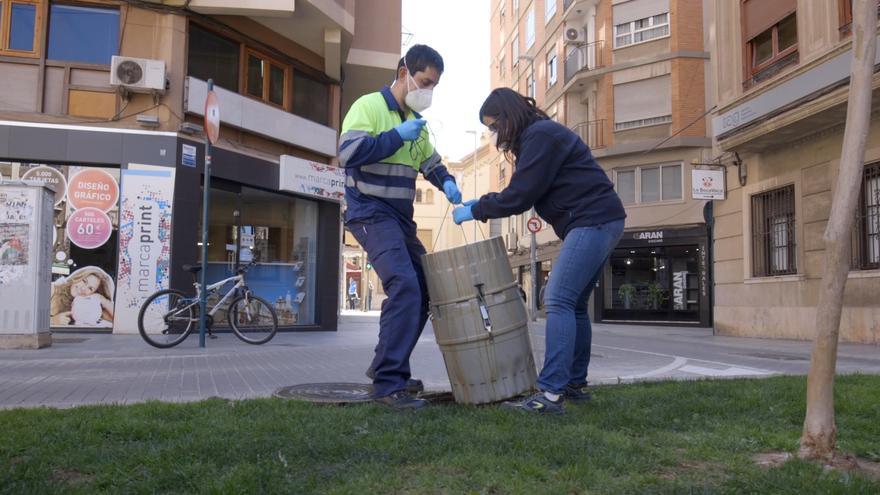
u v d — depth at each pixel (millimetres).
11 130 11211
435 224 52031
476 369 4059
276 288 14344
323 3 13516
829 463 2963
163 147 11836
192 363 7320
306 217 15055
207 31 12898
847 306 12453
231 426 3420
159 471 2648
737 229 16344
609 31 26938
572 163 4035
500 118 4145
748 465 2896
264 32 13984
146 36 12055
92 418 3621
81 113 11711
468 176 50406
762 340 14281
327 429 3344
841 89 11805
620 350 10375
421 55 4406
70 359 7516
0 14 11484
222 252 13039
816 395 3078
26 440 3146
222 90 12805
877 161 12109
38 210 8750
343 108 19531
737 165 16172
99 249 11648
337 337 12422
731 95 15805
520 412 3777
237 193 13430
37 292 8703
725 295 16750
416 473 2730
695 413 4008
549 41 32688
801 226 13961
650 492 2494
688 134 24781
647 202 25922
